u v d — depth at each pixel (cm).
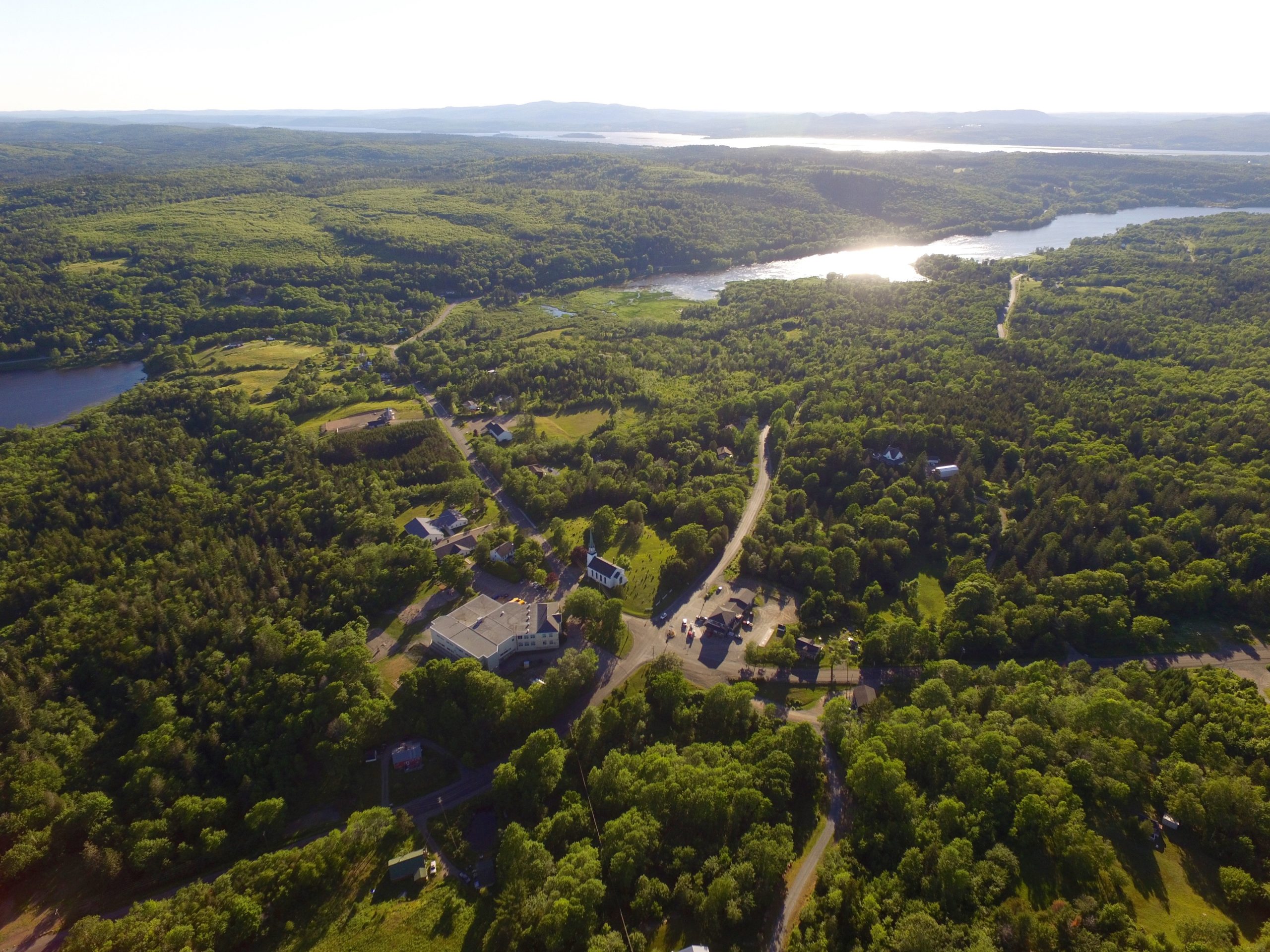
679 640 16800
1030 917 9419
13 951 10812
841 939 9919
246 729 14088
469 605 17038
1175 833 10994
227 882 11094
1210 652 16150
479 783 13512
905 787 11656
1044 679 14538
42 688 14675
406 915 11019
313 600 17662
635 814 11762
